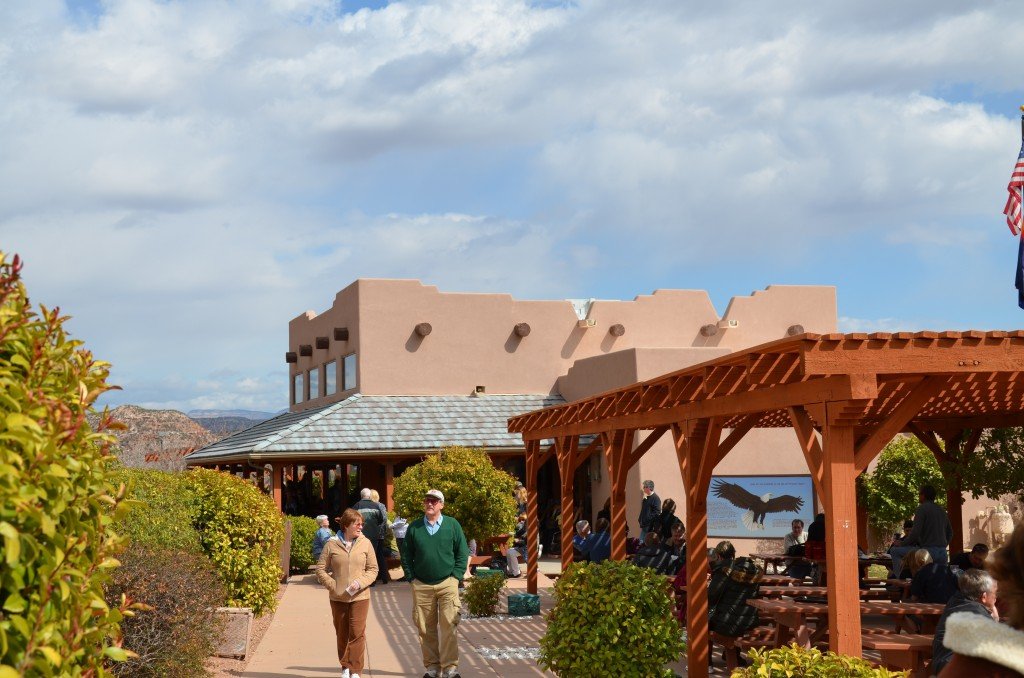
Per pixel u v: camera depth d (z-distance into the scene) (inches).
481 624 577.6
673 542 597.9
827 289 1247.5
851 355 278.2
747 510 928.9
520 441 1039.6
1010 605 102.1
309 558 894.4
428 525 415.2
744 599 421.7
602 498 1019.3
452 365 1146.7
